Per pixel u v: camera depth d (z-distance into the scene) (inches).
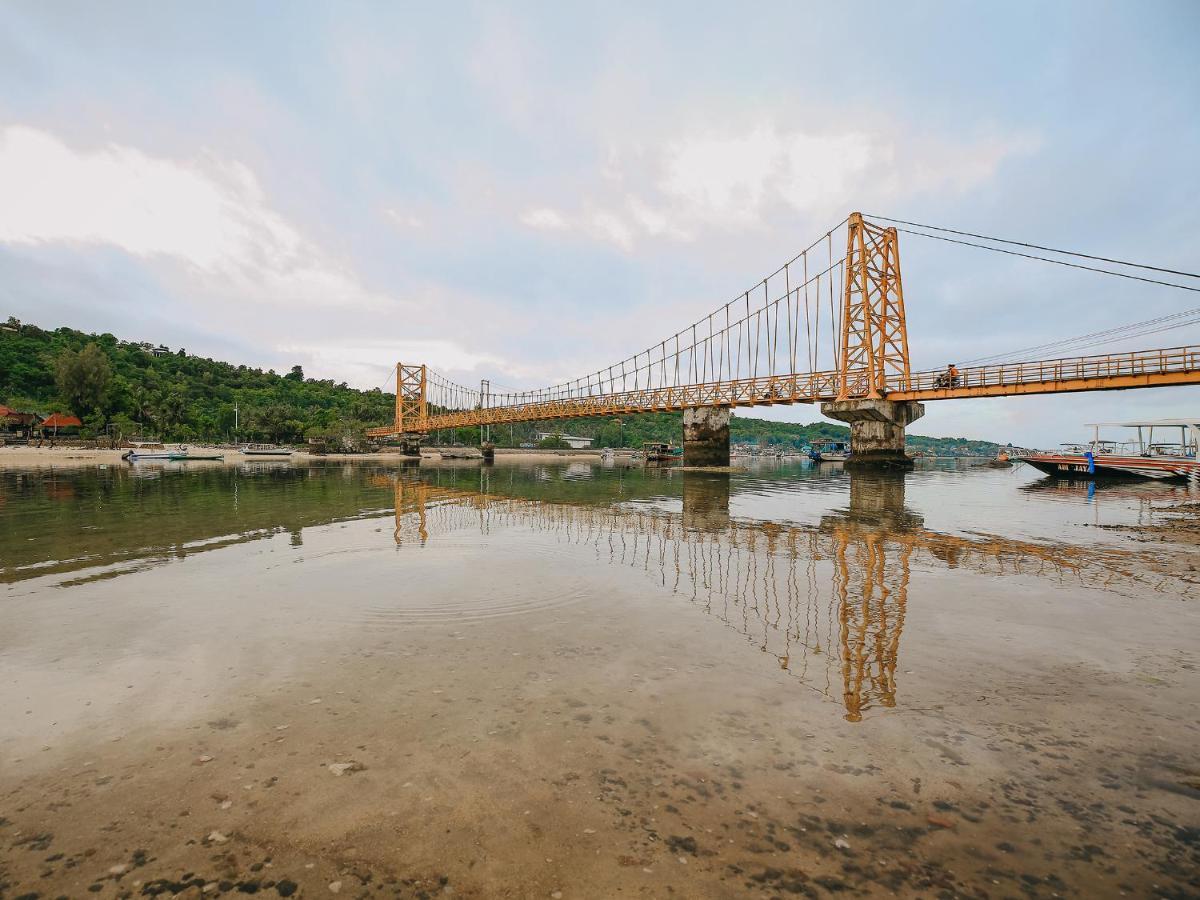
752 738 151.5
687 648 219.3
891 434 1701.5
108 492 932.0
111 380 4810.5
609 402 2541.8
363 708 167.9
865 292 1734.7
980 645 223.8
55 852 108.1
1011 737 153.4
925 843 112.4
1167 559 394.6
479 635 233.8
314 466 2466.8
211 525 545.6
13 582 317.7
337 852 109.0
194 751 144.0
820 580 332.5
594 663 203.6
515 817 119.1
